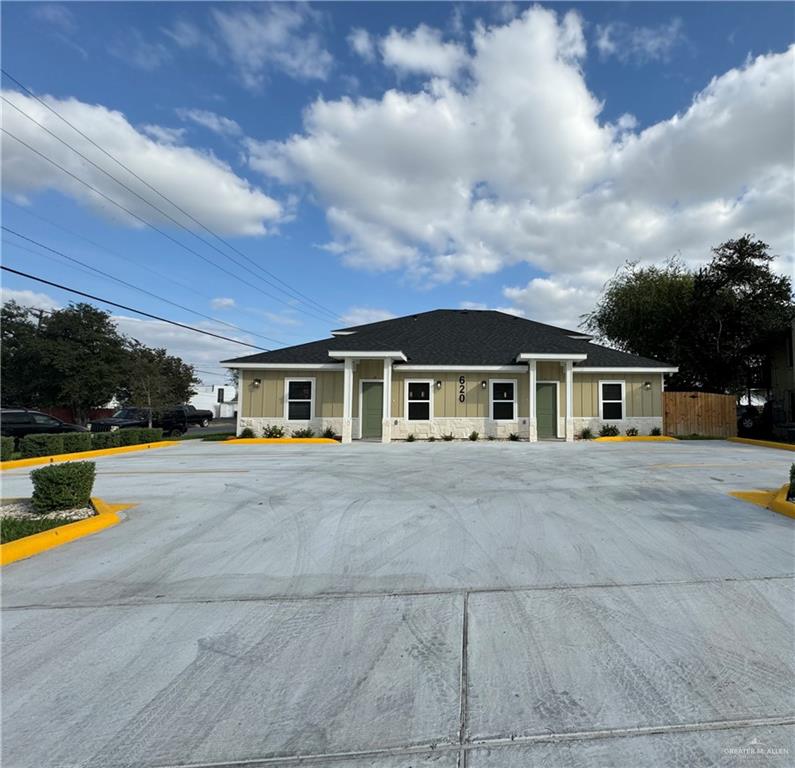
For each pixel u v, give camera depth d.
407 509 6.21
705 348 22.12
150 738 2.20
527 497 6.85
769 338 21.52
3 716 2.34
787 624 3.18
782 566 4.18
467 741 2.18
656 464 10.15
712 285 21.70
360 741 2.18
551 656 2.82
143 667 2.75
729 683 2.56
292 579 4.00
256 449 14.14
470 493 7.15
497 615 3.33
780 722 2.28
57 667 2.75
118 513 6.16
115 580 4.01
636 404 17.66
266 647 2.95
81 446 13.57
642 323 25.23
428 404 17.33
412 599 3.60
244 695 2.50
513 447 14.04
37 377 31.22
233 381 53.19
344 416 16.39
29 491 7.85
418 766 2.04
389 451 13.10
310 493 7.27
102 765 2.05
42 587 3.88
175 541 5.02
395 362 17.12
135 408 23.23
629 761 2.06
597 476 8.59
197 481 8.38
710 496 6.88
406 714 2.35
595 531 5.21
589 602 3.51
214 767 2.05
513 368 16.89
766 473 8.90
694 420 17.97
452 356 17.78
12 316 31.86
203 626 3.22
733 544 4.77
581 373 17.58
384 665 2.75
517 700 2.44
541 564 4.26
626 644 2.95
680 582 3.85
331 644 2.98
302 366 17.09
